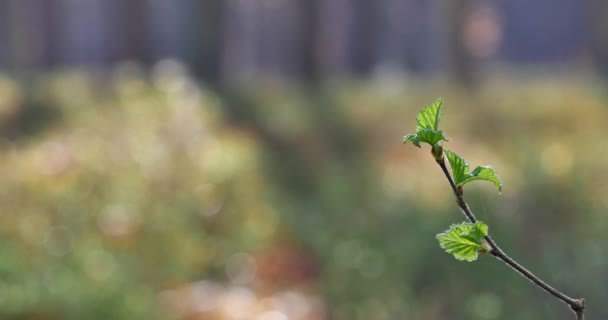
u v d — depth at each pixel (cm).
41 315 630
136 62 2636
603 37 3134
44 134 1249
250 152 1280
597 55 3142
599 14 3134
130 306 668
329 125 1638
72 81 1853
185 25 2406
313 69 2873
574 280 698
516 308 689
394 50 4897
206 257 870
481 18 2842
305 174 1311
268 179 1233
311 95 2092
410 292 749
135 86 1379
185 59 2392
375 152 1457
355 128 1627
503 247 734
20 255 727
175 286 796
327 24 3139
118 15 2681
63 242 777
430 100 2005
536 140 1266
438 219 859
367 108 1873
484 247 155
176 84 1341
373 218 939
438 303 732
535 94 1939
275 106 1786
